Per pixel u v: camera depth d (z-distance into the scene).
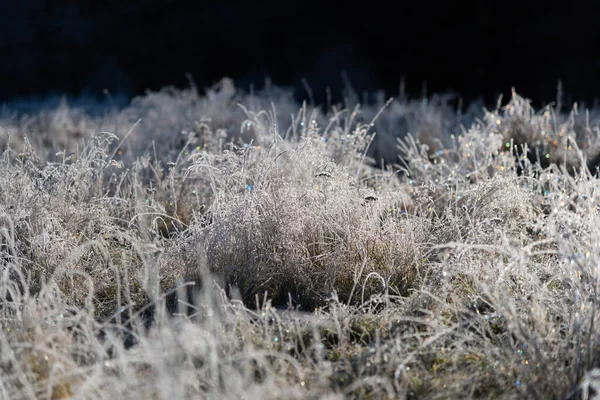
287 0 30.00
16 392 4.14
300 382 4.28
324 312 5.46
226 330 5.00
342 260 6.23
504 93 25.20
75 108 21.05
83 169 7.76
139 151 11.46
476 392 4.35
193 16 31.56
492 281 5.55
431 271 6.12
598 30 25.27
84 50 32.19
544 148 10.45
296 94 23.36
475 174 8.63
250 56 30.59
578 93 23.91
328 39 29.02
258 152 8.68
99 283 6.10
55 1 33.12
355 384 4.13
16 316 4.95
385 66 27.39
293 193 6.73
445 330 4.56
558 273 5.64
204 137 10.56
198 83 30.77
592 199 5.52
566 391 4.21
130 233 6.89
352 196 7.04
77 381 4.22
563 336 4.98
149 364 4.49
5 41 32.22
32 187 7.20
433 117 14.21
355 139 9.93
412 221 6.71
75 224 7.00
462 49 26.22
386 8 27.61
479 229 6.21
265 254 6.25
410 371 4.49
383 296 5.51
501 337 4.94
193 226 6.53
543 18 25.67
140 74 31.27
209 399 4.02
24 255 6.42
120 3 32.34
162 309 4.84
